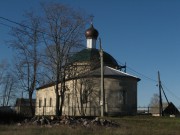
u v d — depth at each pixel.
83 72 54.75
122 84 52.84
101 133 23.75
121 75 53.00
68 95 55.81
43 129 25.36
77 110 54.31
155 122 36.97
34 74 51.47
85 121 31.58
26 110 66.50
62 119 32.75
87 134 23.16
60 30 49.28
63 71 49.84
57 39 49.22
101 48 40.78
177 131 28.19
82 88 54.19
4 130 24.86
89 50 59.09
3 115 37.97
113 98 52.03
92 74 53.25
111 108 51.53
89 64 55.78
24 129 25.44
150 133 25.12
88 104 53.25
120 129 26.45
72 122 31.22
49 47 49.56
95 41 62.84
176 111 70.44
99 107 52.50
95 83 53.09
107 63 58.44
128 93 53.03
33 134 22.02
